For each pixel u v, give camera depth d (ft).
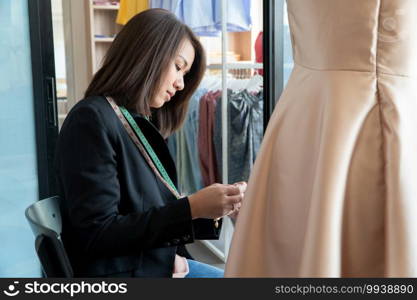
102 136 3.54
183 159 9.87
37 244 3.06
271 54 5.71
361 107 1.97
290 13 2.33
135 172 3.76
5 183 7.09
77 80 11.74
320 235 1.87
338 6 2.01
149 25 3.81
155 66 3.82
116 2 11.92
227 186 3.63
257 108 8.28
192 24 8.25
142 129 3.98
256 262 2.26
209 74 9.46
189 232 3.53
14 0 6.81
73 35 11.59
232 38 9.12
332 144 1.92
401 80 2.05
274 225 2.26
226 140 8.19
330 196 1.88
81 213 3.45
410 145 2.00
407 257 1.90
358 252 2.03
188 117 9.57
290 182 2.19
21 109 7.01
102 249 3.49
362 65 2.02
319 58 2.11
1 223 7.13
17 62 6.91
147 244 3.52
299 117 2.18
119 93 3.86
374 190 2.01
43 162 7.16
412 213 1.94
